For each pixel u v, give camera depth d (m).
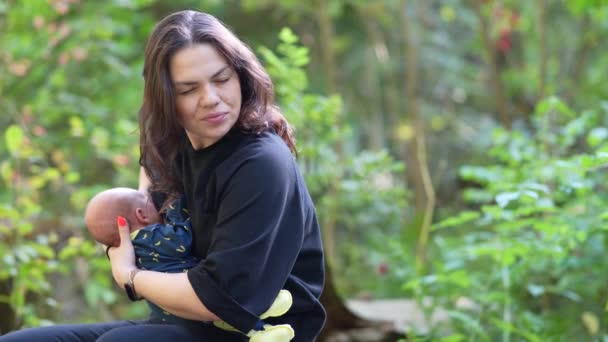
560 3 10.05
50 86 6.21
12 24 6.05
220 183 2.33
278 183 2.29
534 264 4.36
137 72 6.79
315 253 2.50
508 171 4.55
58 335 2.53
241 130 2.37
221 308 2.21
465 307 4.66
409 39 9.48
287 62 5.14
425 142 11.65
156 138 2.41
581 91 9.01
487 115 12.66
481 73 11.36
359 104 11.96
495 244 4.14
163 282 2.31
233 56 2.32
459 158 11.78
